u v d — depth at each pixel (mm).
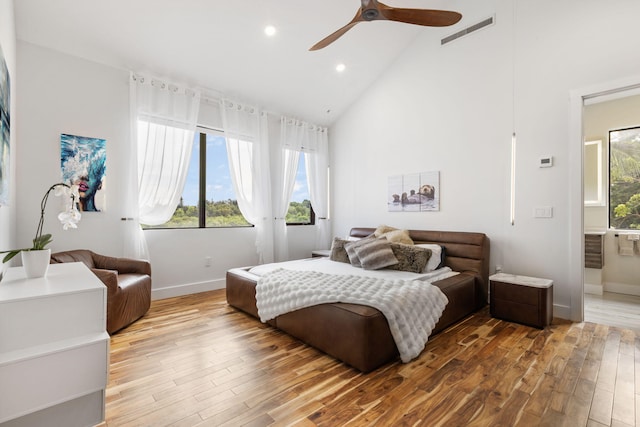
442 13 2170
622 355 2227
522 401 1686
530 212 3260
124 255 3420
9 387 1151
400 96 4531
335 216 5625
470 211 3748
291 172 5070
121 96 3455
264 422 1530
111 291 2576
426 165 4211
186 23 3152
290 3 3258
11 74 2447
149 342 2488
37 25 2812
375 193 4914
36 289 1369
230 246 4414
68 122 3113
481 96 3646
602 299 3752
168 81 3732
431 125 4152
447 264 3660
